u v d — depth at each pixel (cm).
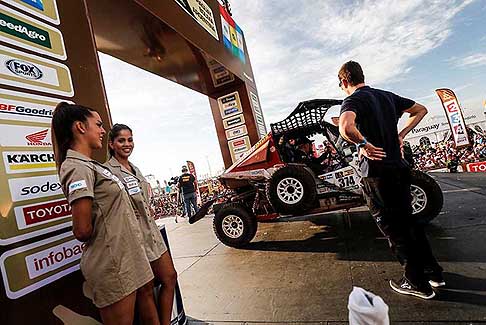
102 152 201
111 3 298
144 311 148
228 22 630
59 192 159
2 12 151
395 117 201
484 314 165
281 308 211
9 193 136
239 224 379
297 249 346
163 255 173
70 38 192
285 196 345
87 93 197
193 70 551
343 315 188
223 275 300
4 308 126
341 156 365
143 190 181
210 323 205
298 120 398
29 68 161
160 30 378
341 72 215
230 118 714
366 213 468
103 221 128
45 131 162
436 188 316
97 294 125
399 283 210
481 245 259
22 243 137
